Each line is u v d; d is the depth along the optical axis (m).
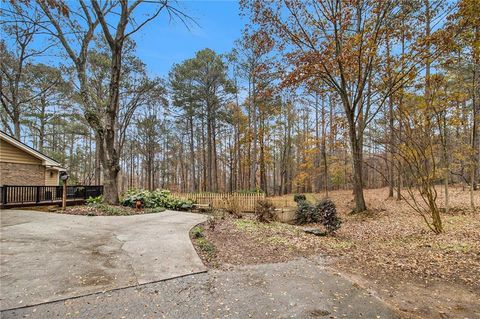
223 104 28.98
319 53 12.16
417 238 7.40
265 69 14.53
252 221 10.21
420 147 7.57
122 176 47.50
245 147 32.06
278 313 3.28
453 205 11.76
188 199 14.91
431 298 3.78
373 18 11.76
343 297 3.77
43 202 11.85
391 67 11.87
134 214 10.70
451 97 9.59
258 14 12.80
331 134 20.72
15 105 18.38
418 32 11.22
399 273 4.77
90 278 4.14
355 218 11.91
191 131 30.95
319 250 6.27
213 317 3.17
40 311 3.20
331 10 12.22
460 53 10.58
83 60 12.44
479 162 12.69
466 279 4.42
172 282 4.15
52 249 5.44
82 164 35.16
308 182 31.17
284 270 4.85
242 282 4.25
